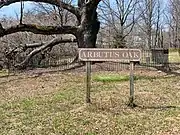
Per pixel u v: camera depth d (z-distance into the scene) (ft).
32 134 21.95
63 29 57.72
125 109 27.81
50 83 42.24
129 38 145.69
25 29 57.16
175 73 50.37
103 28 124.57
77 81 43.45
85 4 57.21
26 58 61.72
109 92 35.29
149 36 166.30
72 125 23.63
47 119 25.26
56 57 71.77
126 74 48.42
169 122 23.98
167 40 228.22
